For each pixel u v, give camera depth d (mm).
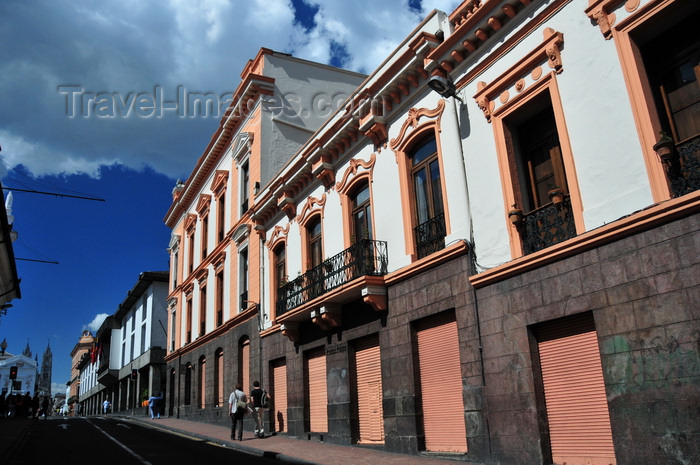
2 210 15594
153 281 40031
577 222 8906
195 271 28656
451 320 11492
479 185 11023
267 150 22672
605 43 8859
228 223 25203
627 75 8461
